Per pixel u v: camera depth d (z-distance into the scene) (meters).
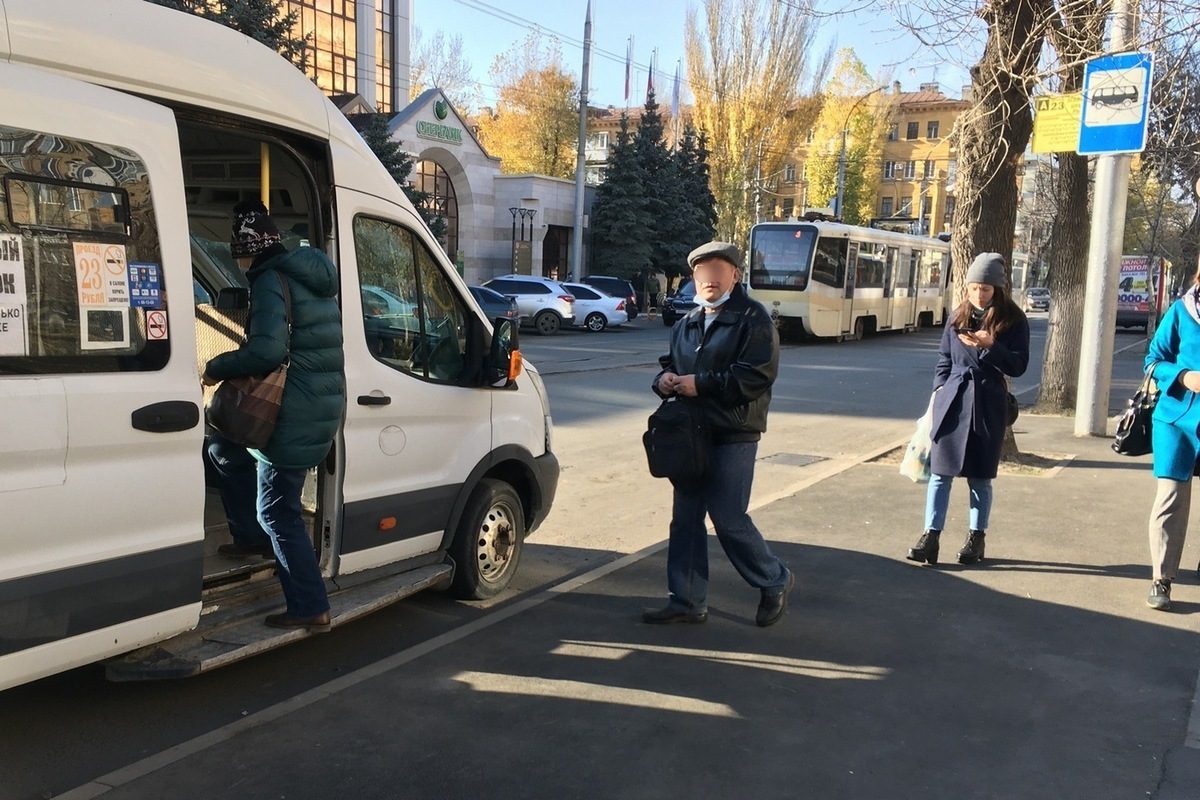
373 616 4.84
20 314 2.84
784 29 41.88
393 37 36.47
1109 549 6.09
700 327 4.50
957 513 7.00
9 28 2.91
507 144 54.25
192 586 3.39
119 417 3.08
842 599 5.14
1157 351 4.99
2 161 2.79
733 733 3.60
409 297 4.54
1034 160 25.69
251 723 3.60
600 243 39.19
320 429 3.76
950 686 4.07
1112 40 8.19
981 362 5.53
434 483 4.64
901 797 3.18
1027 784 3.28
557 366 17.50
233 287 5.12
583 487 8.05
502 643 4.45
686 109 49.84
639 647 4.44
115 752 3.39
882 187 75.06
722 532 4.57
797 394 14.80
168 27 3.42
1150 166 16.81
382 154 27.27
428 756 3.38
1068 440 10.12
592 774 3.28
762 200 45.84
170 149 3.29
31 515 2.86
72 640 3.02
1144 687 4.08
